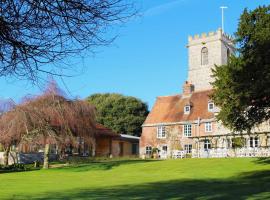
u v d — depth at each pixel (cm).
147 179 2927
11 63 665
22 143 4066
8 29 619
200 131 5700
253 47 2848
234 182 2572
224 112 2964
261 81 2698
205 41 7912
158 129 6184
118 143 6756
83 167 4131
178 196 1875
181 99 6372
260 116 3034
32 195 1997
